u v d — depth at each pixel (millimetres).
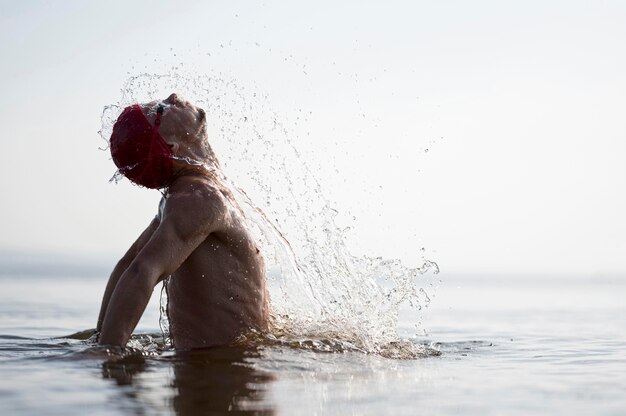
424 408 2568
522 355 4340
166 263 3598
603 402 2756
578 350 4648
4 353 3639
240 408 2449
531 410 2586
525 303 11242
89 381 2842
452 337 5629
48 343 4246
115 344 3461
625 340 5355
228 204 3926
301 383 2932
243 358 3439
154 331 5648
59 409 2387
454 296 13852
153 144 3922
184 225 3662
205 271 3822
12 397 2553
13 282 15641
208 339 3814
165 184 4027
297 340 3932
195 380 2896
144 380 2879
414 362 3771
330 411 2465
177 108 4031
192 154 4035
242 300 3902
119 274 4406
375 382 3041
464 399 2756
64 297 10398
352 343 4047
